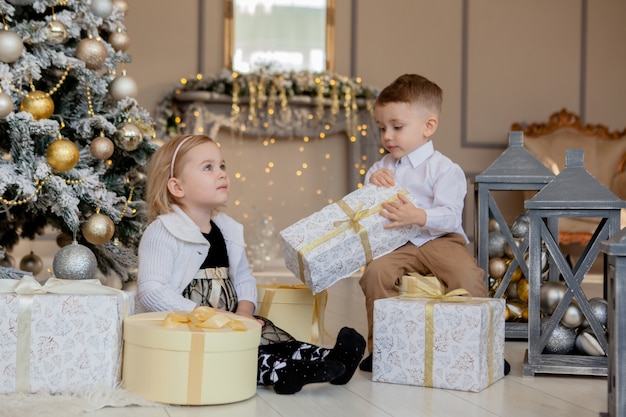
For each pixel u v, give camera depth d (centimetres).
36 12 246
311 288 196
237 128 541
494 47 605
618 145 557
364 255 200
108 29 263
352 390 166
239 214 561
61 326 153
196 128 532
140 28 547
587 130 571
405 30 590
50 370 152
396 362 173
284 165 569
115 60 258
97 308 154
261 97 536
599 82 621
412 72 592
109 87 253
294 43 576
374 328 175
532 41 612
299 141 571
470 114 601
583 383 178
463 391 167
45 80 248
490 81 604
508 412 150
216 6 560
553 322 185
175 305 175
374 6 585
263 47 573
